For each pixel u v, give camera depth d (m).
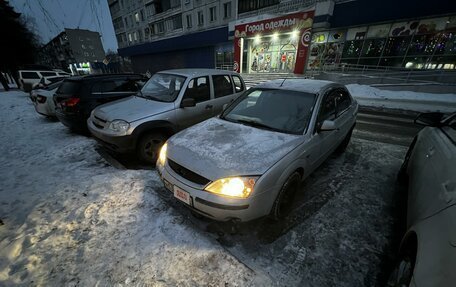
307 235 2.23
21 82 14.85
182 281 1.70
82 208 2.53
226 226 2.31
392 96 10.80
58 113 5.12
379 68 13.01
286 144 2.28
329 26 13.77
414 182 2.17
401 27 11.82
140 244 2.05
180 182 2.12
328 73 14.18
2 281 1.70
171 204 2.66
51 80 12.60
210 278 1.73
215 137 2.46
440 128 2.39
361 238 2.21
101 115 3.66
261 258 1.96
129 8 30.88
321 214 2.55
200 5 21.83
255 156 2.07
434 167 1.84
